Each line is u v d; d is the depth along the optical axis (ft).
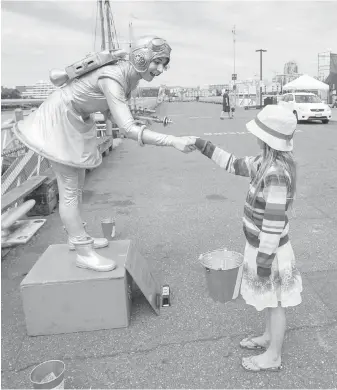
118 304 9.66
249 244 7.83
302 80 82.69
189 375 8.21
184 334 9.56
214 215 18.58
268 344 8.80
